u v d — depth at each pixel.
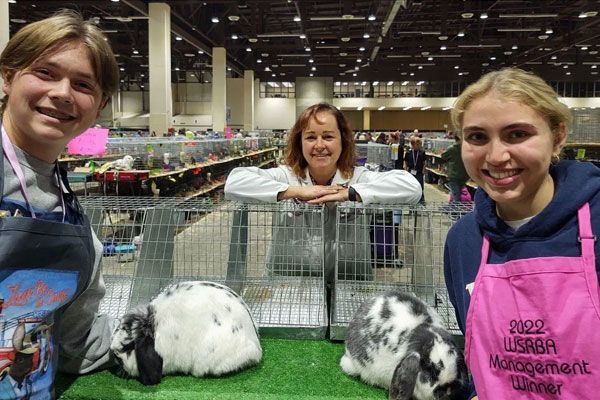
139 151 7.49
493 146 0.90
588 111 8.51
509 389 0.89
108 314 1.60
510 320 0.89
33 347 1.01
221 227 1.84
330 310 1.69
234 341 1.36
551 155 0.91
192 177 8.13
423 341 1.24
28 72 0.97
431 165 12.99
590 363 0.82
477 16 15.38
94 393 1.26
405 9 15.62
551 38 19.39
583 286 0.85
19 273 0.97
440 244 1.70
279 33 17.25
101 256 1.33
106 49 1.03
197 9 15.54
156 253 1.77
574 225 0.89
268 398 1.21
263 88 32.66
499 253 0.99
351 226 1.76
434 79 28.59
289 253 1.81
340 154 1.96
